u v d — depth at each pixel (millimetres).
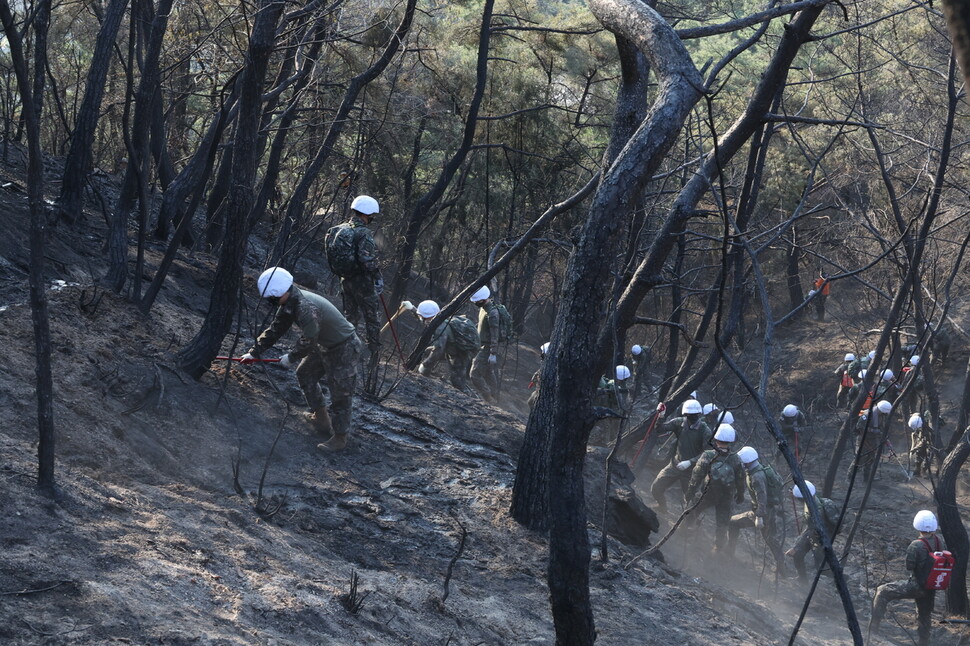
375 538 5988
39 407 4152
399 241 14656
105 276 8984
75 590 3371
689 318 22516
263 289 6590
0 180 10344
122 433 5691
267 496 6035
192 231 12758
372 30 12086
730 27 4641
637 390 13758
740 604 7609
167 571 3902
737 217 10727
